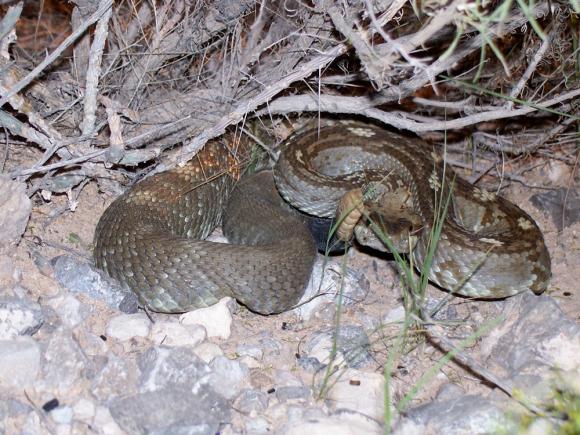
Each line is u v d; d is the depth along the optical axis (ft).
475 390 2.51
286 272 2.73
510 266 2.92
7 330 2.37
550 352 2.52
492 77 3.34
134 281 2.70
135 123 2.99
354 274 2.89
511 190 3.51
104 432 2.23
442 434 2.32
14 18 2.59
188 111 2.99
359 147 3.32
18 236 2.66
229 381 2.39
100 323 2.56
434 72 2.68
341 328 2.64
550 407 2.36
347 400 2.39
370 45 2.68
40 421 2.20
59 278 2.63
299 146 3.24
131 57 3.07
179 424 2.23
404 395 2.47
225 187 3.16
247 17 3.21
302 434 2.22
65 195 2.96
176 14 2.99
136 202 2.89
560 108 3.34
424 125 2.94
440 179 3.23
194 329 2.55
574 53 3.07
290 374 2.46
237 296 2.70
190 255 2.70
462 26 2.34
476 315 2.88
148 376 2.33
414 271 3.08
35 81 2.94
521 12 2.80
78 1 2.95
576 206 3.33
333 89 3.34
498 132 3.48
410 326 2.62
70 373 2.31
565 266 3.12
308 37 2.91
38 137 2.75
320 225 3.14
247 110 2.78
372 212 2.95
